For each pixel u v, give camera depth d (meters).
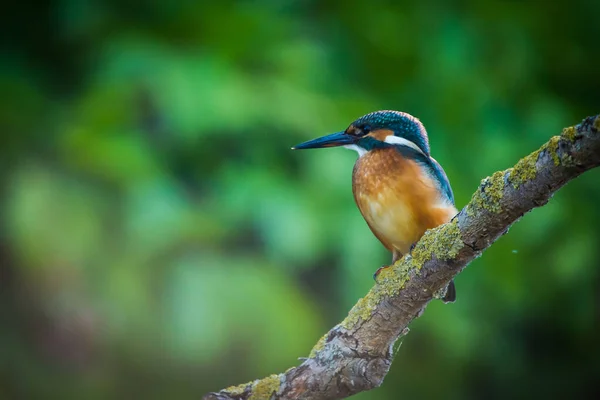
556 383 14.58
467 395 13.83
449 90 11.20
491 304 12.29
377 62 11.50
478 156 11.14
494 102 11.58
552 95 12.31
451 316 11.48
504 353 13.48
